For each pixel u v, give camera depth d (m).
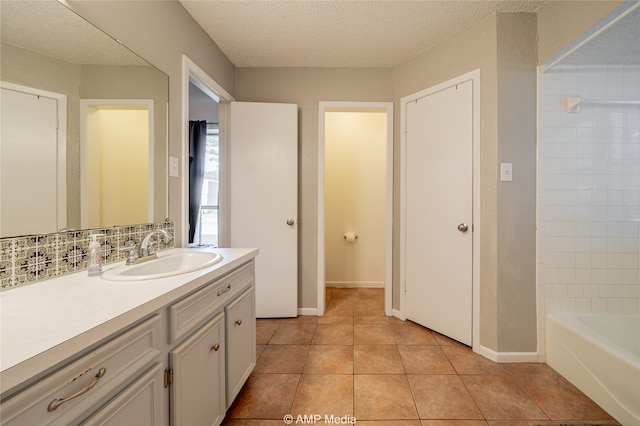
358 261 3.43
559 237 1.78
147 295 0.81
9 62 0.85
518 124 1.77
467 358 1.82
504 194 1.77
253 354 1.56
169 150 1.56
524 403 1.41
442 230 2.11
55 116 0.98
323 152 2.54
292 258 2.47
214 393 1.14
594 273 1.78
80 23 1.06
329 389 1.51
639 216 1.78
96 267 1.03
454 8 1.73
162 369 0.85
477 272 1.88
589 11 1.44
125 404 0.70
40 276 0.94
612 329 1.74
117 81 1.22
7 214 0.85
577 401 1.43
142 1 1.36
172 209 1.59
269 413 1.34
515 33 1.75
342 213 3.42
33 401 0.50
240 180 2.42
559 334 1.66
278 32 2.00
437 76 2.12
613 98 1.77
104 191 1.17
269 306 2.47
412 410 1.36
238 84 2.53
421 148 2.25
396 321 2.40
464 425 1.27
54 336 0.56
